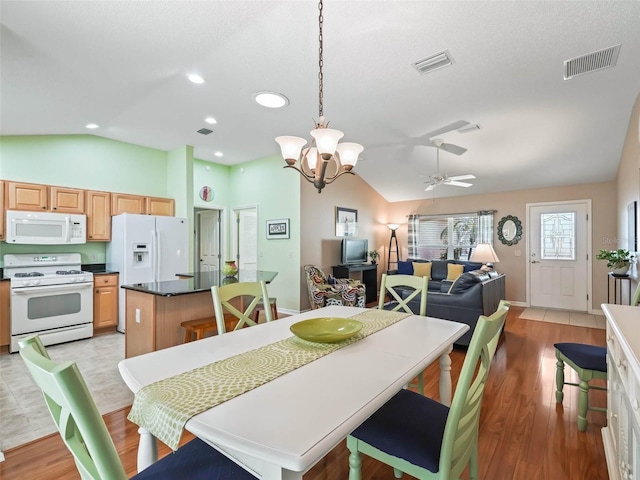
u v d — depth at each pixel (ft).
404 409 4.76
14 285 11.74
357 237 22.67
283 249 18.60
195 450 3.86
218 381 3.81
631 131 12.12
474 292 12.09
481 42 8.09
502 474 5.74
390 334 5.76
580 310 18.95
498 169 18.16
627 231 14.14
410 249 25.35
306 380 3.84
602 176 17.84
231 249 21.16
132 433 6.93
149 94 10.61
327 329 5.91
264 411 3.14
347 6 6.82
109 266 15.60
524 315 17.95
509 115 12.41
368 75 9.59
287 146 7.28
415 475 3.98
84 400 2.13
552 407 8.04
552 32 7.72
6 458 6.12
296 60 8.78
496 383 9.41
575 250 19.19
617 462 5.06
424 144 15.80
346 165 7.49
